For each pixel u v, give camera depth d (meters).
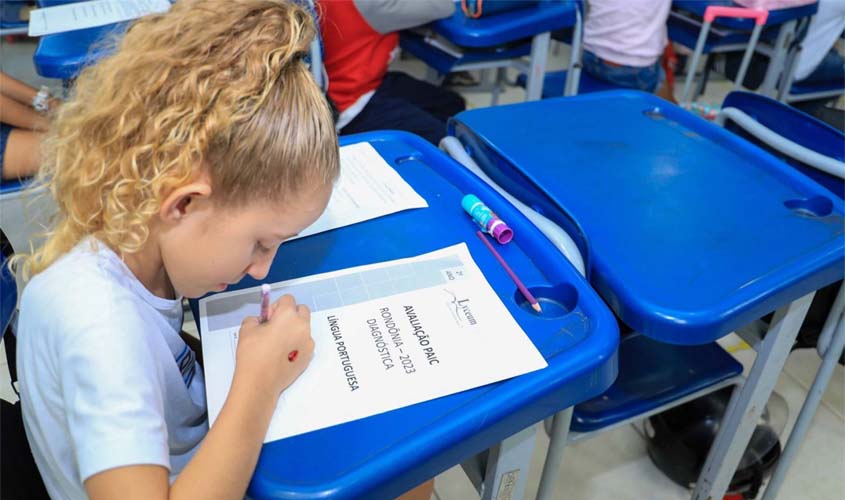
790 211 1.01
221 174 0.58
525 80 2.42
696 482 1.46
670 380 1.16
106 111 0.59
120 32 0.74
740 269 0.87
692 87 3.54
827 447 1.64
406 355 0.69
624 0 2.39
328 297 0.77
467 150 1.19
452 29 2.00
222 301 0.77
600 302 0.76
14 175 1.46
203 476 0.55
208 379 0.66
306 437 0.60
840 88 2.61
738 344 1.88
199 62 0.58
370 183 1.02
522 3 2.09
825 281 0.91
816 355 1.91
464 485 1.50
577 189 1.05
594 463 1.58
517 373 0.67
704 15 2.39
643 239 0.93
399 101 2.09
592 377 0.69
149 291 0.68
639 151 1.18
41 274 0.64
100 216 0.63
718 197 1.04
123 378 0.56
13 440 0.74
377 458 0.58
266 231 0.63
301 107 0.60
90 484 0.54
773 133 1.32
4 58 3.30
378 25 1.96
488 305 0.76
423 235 0.90
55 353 0.59
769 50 2.61
